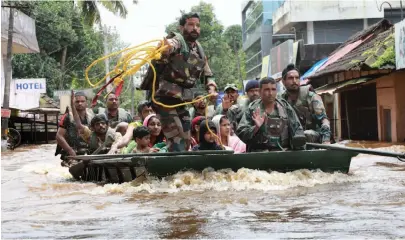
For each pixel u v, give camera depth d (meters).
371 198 4.74
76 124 8.45
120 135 8.19
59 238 3.36
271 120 6.98
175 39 6.49
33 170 9.12
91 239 3.32
